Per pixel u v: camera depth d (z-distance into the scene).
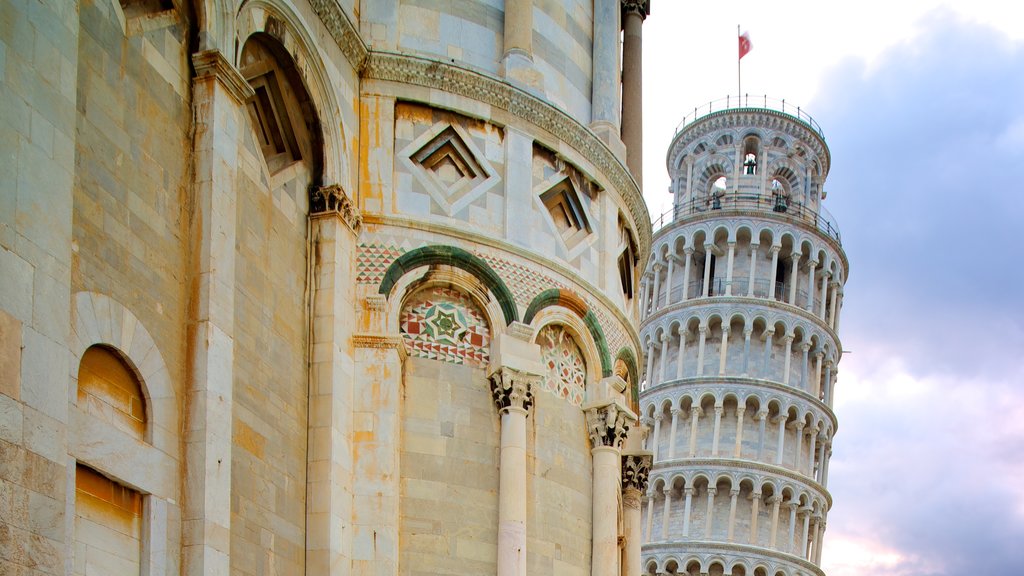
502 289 23.00
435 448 21.62
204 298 15.69
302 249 20.27
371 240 21.84
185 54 16.38
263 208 18.81
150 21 15.59
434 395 21.95
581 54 27.66
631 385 27.92
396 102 23.02
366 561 20.02
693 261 90.25
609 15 28.38
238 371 17.23
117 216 14.32
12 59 11.90
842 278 92.75
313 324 20.20
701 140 93.19
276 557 17.86
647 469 28.88
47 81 12.36
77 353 13.20
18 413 11.34
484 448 22.16
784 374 85.38
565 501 23.53
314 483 19.34
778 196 91.31
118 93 14.65
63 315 12.16
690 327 86.94
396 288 21.83
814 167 93.62
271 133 20.05
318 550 19.00
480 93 23.81
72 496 12.76
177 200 15.78
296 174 20.33
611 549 24.02
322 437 19.58
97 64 14.27
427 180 22.83
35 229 11.89
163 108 15.66
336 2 21.22
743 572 80.88
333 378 19.92
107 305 13.88
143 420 14.53
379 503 20.36
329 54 21.38
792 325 86.12
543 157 24.84
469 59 24.55
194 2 16.64
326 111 21.05
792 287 88.06
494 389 22.50
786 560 81.12
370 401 20.81
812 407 85.62
